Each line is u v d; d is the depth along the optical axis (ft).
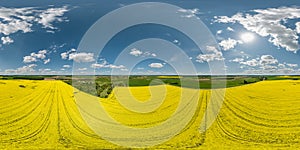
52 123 54.90
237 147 43.80
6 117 57.31
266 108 59.72
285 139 47.44
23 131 51.13
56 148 43.55
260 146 44.34
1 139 47.42
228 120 55.01
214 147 43.83
